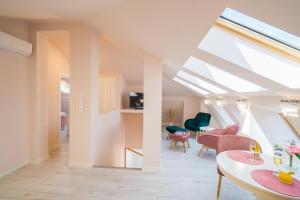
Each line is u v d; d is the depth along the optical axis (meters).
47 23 3.03
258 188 1.35
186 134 4.66
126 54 4.33
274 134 2.90
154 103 3.06
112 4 1.75
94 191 2.42
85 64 3.02
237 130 3.70
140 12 1.68
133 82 5.77
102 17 2.28
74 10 2.19
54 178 2.73
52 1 1.88
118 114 4.82
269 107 2.41
